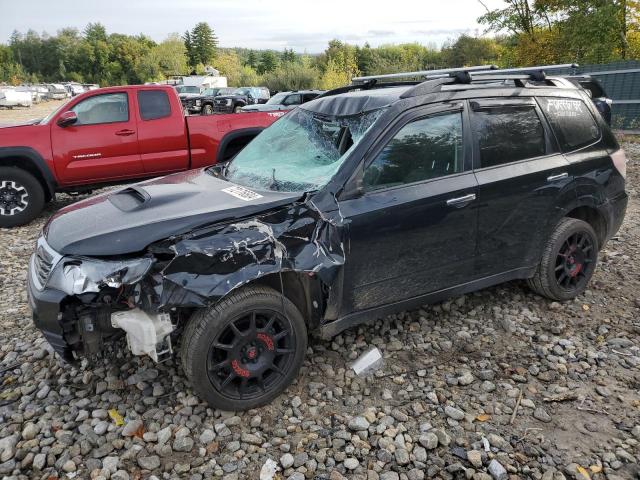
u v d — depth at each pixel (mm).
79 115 7426
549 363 3428
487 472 2527
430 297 3516
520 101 3842
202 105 30719
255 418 2900
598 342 3697
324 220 2967
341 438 2758
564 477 2475
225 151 8242
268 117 8367
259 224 2811
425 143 3357
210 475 2539
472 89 3629
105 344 2896
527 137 3826
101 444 2744
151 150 7770
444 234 3393
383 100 3459
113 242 2670
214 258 2637
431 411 2980
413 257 3312
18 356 3646
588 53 19000
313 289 3045
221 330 2758
